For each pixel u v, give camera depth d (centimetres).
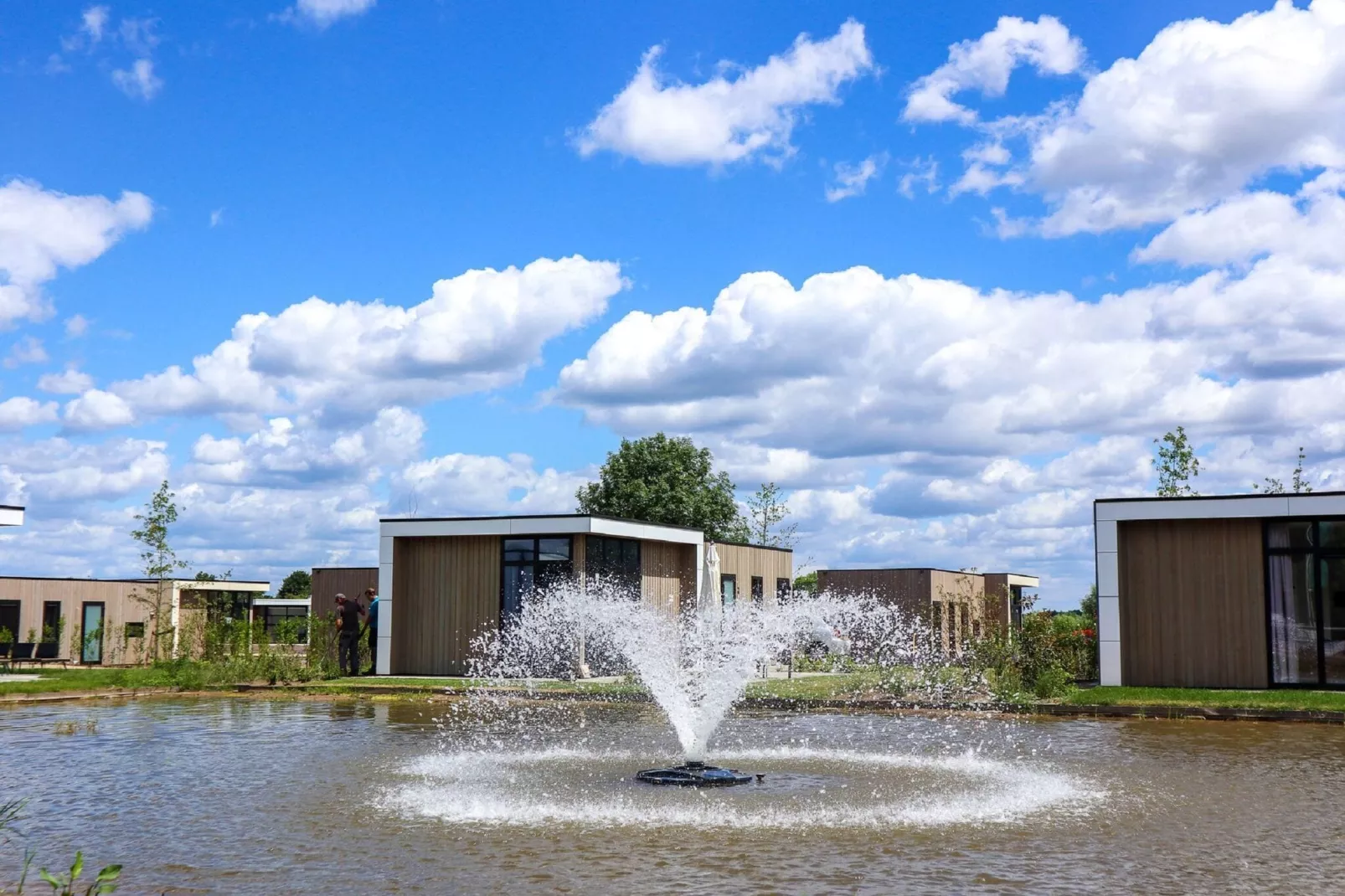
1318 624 2077
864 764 1278
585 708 1995
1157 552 2175
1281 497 2083
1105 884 718
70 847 836
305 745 1443
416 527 2605
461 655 2570
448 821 928
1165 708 1825
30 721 1762
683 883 720
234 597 3628
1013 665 2050
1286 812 970
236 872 755
